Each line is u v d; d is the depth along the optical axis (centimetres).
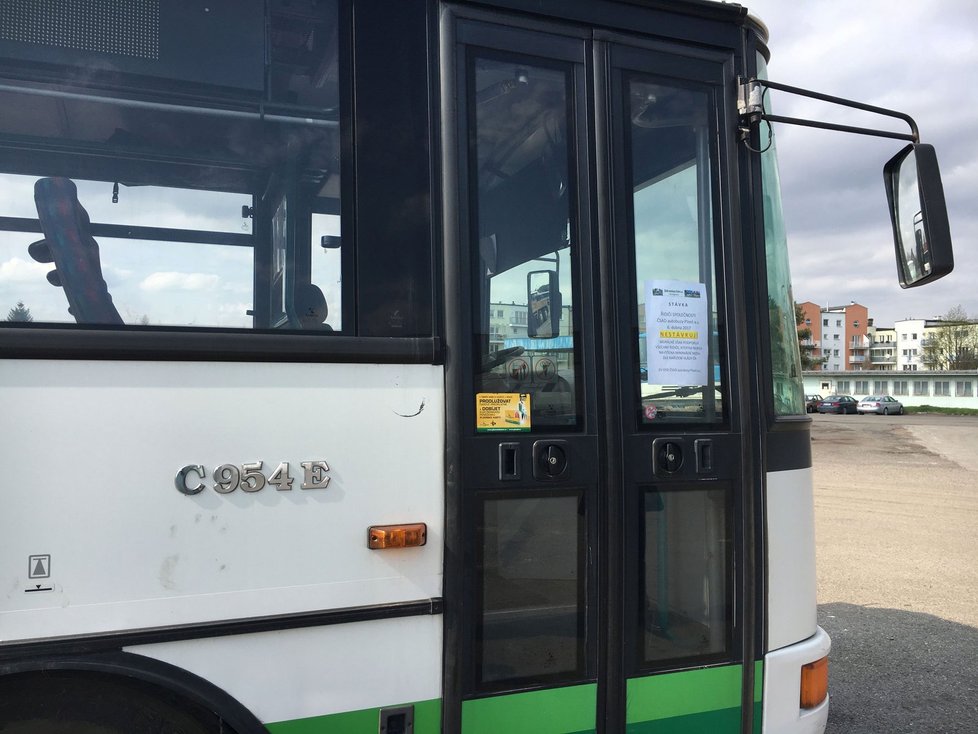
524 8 241
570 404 236
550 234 239
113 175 203
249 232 209
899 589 707
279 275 210
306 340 205
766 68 289
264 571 199
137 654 189
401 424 214
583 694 233
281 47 217
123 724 197
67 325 192
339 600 206
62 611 183
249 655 198
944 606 653
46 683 191
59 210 198
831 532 964
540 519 229
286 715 202
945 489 1359
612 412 239
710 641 252
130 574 188
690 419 254
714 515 254
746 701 256
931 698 460
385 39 225
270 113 215
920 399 6128
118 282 199
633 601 240
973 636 573
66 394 185
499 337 229
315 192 215
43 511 182
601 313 242
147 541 190
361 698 209
